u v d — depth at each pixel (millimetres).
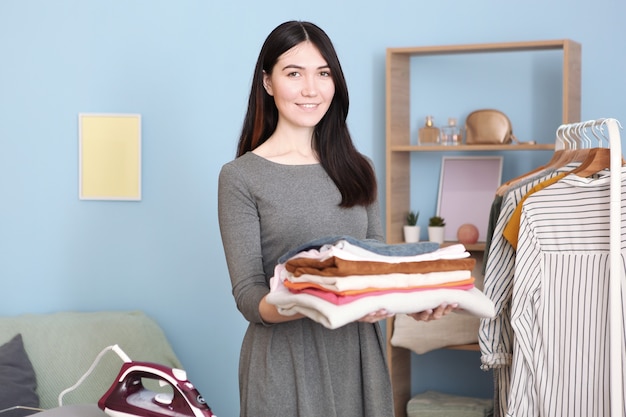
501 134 3502
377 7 3738
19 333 3404
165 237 3824
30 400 3150
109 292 3855
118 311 3770
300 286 1739
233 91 3777
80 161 3803
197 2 3777
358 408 1969
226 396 3840
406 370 3748
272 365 1924
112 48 3797
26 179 3838
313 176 2010
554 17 3590
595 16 3553
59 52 3811
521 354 2531
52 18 3809
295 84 1961
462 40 3684
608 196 2430
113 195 3807
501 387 2771
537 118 3654
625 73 3537
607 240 2432
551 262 2506
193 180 3805
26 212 3846
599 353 2443
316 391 1928
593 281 2449
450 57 3725
